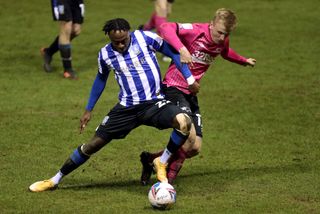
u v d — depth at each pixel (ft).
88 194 55.06
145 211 50.37
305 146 70.08
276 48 113.39
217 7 139.44
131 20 127.65
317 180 58.90
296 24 128.16
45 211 50.47
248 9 138.82
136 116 54.60
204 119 79.87
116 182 58.90
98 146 55.47
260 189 56.49
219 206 51.72
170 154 53.88
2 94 88.94
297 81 96.17
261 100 87.61
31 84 93.81
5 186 56.75
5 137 71.87
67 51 96.07
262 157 66.49
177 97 57.36
